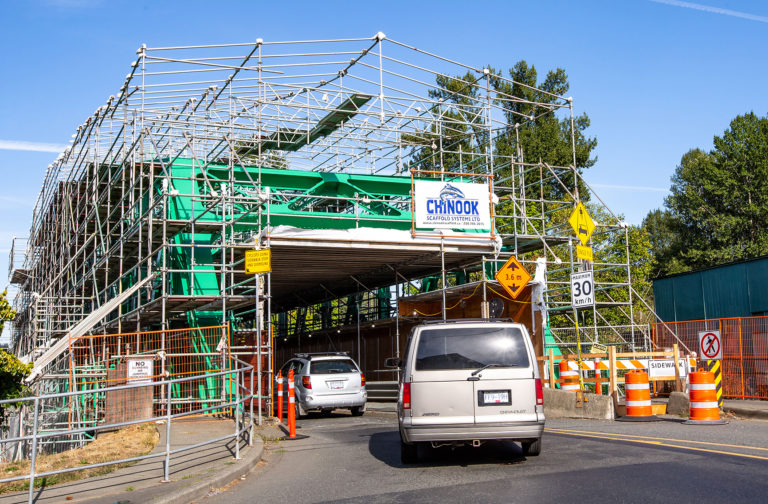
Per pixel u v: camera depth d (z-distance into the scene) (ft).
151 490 28.76
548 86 173.27
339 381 65.72
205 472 32.30
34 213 132.36
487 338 32.94
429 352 32.71
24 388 62.59
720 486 24.76
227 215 77.30
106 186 91.97
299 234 69.41
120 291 77.36
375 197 92.22
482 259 76.95
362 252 75.05
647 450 33.94
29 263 149.18
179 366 71.05
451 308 84.53
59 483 31.53
